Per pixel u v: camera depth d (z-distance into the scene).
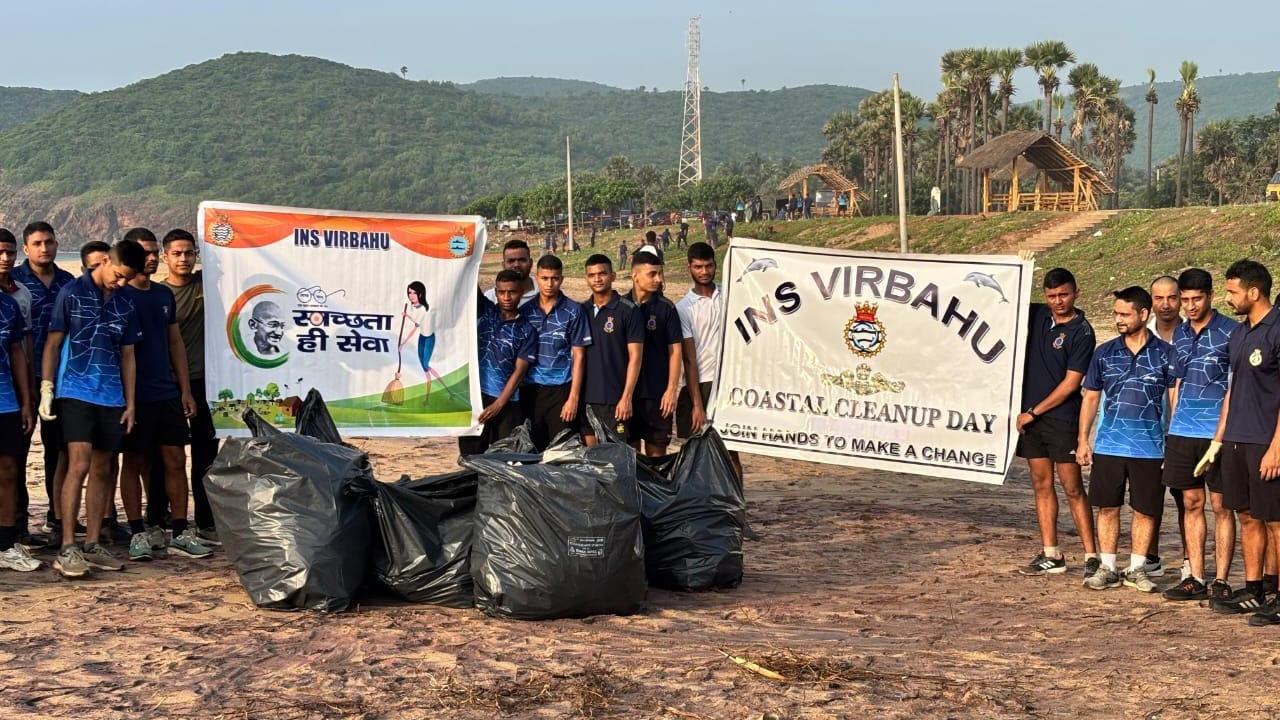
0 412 7.29
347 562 6.71
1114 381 7.70
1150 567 8.14
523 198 110.38
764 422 9.74
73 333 7.35
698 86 176.00
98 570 7.46
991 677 5.59
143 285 7.82
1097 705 5.17
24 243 8.00
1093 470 7.84
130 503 7.97
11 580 7.16
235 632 6.16
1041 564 8.36
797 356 9.69
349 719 4.86
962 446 9.32
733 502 7.80
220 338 8.36
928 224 49.22
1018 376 9.16
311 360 8.55
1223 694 5.29
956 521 10.29
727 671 5.57
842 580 8.07
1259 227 34.41
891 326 9.48
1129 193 138.12
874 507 10.86
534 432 8.84
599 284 8.77
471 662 5.68
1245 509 6.94
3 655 5.66
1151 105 79.69
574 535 6.56
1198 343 7.31
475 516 6.80
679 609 7.04
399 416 8.69
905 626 6.75
